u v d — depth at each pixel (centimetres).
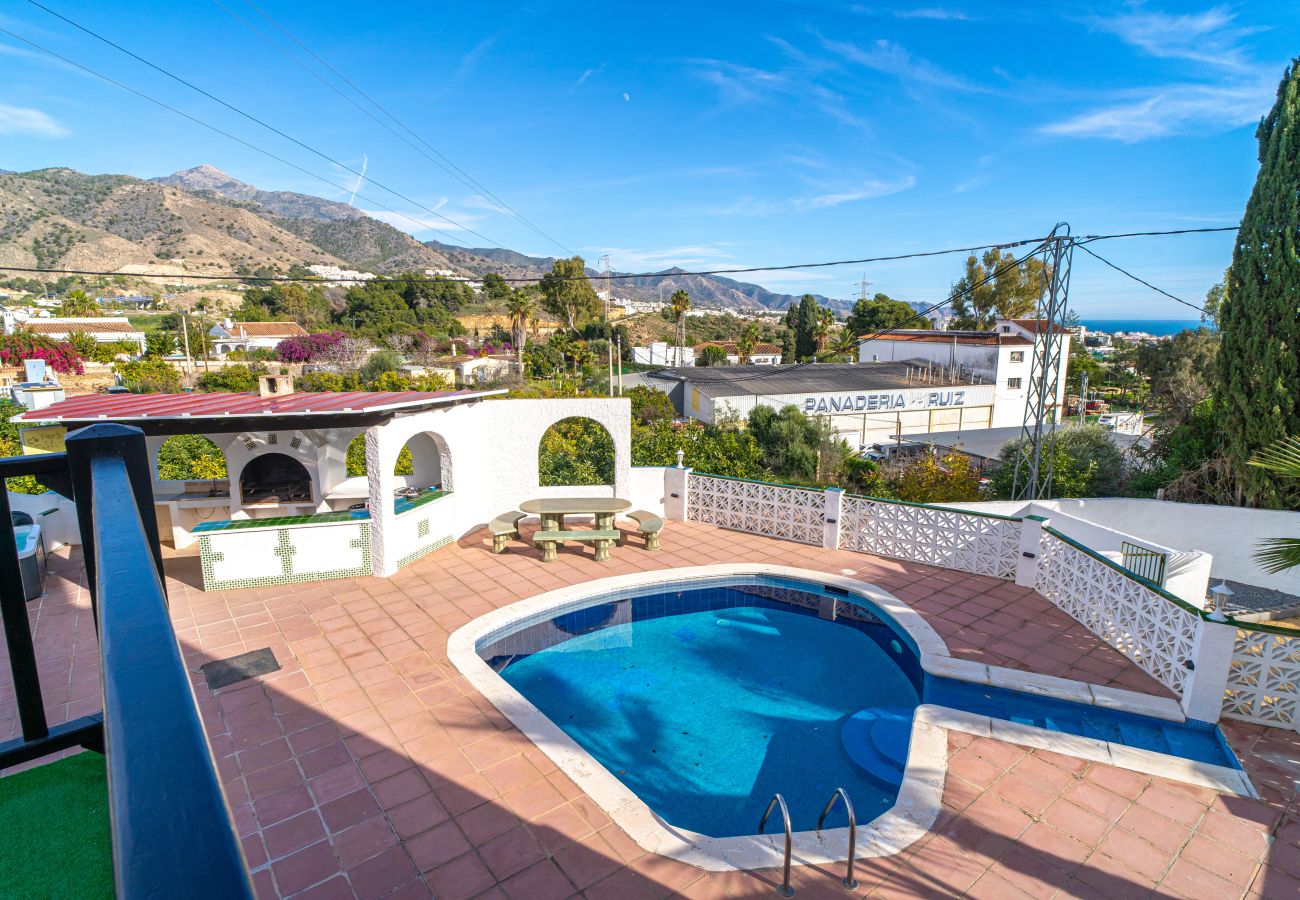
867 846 521
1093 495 1673
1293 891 486
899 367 4084
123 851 48
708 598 1105
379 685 748
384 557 1057
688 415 3628
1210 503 1464
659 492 1427
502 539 1185
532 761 622
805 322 6656
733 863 505
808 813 610
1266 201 1302
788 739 724
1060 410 3856
